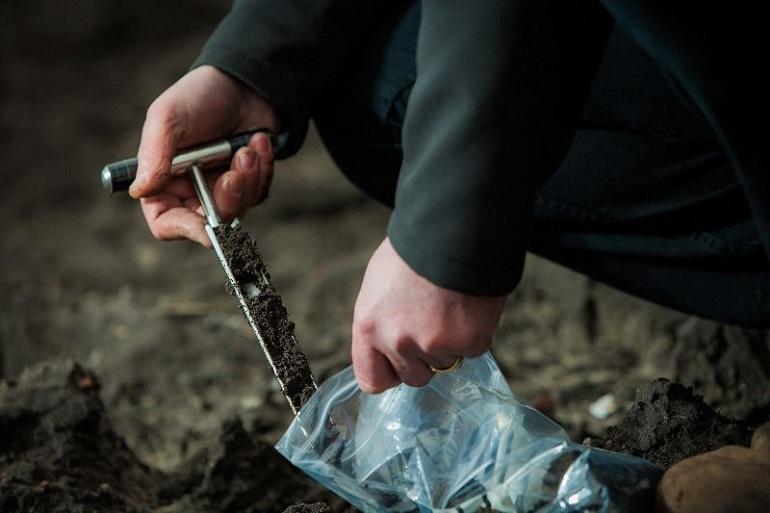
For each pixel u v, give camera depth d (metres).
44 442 2.30
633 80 1.83
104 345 3.46
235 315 3.62
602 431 2.65
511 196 1.43
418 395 1.75
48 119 5.32
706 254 1.89
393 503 1.71
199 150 1.94
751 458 1.61
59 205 4.70
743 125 1.44
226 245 1.81
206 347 3.38
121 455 2.43
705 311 1.97
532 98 1.43
